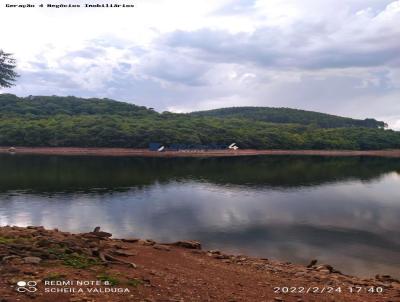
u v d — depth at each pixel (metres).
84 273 10.78
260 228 33.00
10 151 121.31
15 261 10.84
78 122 144.38
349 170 88.75
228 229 32.38
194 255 17.69
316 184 63.81
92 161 94.56
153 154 125.00
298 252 25.97
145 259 14.65
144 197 48.34
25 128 131.50
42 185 55.88
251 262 17.80
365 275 21.34
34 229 17.69
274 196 51.03
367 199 49.72
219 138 151.50
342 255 25.56
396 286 15.06
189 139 141.75
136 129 139.38
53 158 100.88
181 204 44.12
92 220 34.97
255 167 90.06
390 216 39.34
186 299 10.28
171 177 69.00
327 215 39.28
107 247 15.35
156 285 10.99
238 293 11.59
